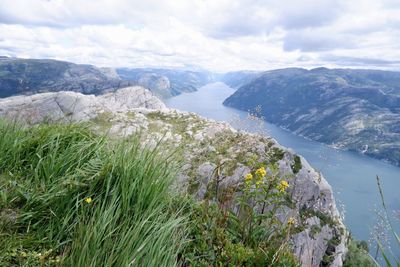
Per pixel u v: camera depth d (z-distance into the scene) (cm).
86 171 407
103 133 538
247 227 449
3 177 410
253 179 492
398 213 380
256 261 374
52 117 608
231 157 937
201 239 391
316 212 1231
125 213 357
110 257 271
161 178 420
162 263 295
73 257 283
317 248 1158
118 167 402
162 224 346
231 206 502
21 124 553
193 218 429
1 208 349
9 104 1764
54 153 425
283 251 397
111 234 312
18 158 442
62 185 379
